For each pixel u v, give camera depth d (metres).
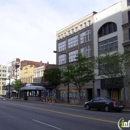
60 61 53.81
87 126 11.13
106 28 39.69
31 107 25.39
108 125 11.48
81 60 34.38
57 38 55.97
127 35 34.44
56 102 40.81
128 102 32.84
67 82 36.59
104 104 22.03
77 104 33.84
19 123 12.30
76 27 48.72
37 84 60.41
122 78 26.72
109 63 26.58
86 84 42.81
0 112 18.89
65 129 10.23
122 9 35.97
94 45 41.59
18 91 70.56
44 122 12.68
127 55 25.98
